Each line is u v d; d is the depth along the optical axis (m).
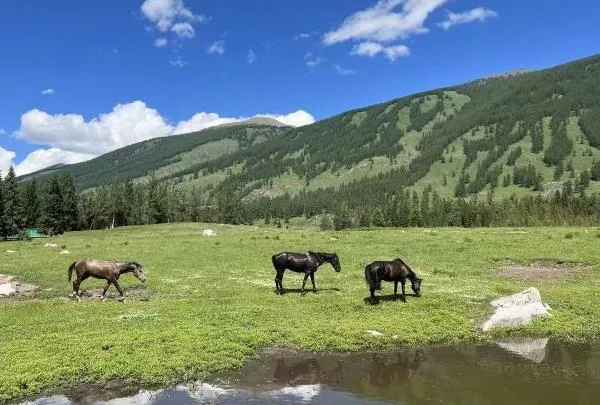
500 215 153.62
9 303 27.00
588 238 46.34
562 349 18.98
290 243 48.28
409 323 21.72
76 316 23.05
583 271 34.47
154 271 34.91
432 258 39.31
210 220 173.62
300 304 25.31
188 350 17.84
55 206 120.88
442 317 22.66
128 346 18.12
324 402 13.90
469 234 53.41
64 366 16.19
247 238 53.62
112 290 29.78
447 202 197.88
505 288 28.50
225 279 32.47
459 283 30.59
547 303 25.19
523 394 14.35
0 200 109.50
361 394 14.52
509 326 21.61
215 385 15.32
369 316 22.94
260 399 14.18
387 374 16.30
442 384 15.29
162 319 22.14
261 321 22.27
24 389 14.79
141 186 164.38
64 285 30.84
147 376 15.53
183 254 41.97
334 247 45.50
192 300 26.34
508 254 39.47
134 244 49.44
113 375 15.73
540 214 139.38
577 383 15.23
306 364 17.34
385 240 49.06
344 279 32.62
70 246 48.84
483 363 17.33
